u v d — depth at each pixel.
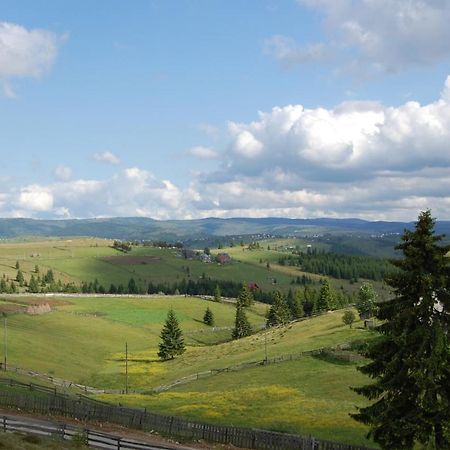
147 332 163.88
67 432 41.66
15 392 57.44
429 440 29.64
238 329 163.75
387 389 30.28
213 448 42.41
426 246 30.19
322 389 70.06
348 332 105.12
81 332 147.25
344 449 37.44
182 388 84.00
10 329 127.88
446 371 29.08
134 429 48.22
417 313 29.97
